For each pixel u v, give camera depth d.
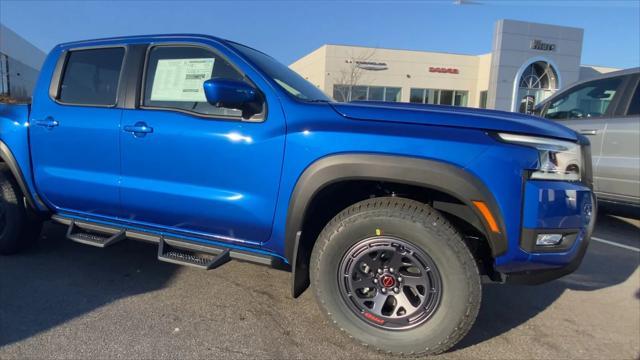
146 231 3.28
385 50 31.48
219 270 3.80
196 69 3.05
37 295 3.24
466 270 2.38
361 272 2.63
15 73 29.80
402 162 2.41
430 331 2.47
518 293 3.61
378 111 2.58
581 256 2.61
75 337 2.68
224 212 2.86
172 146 2.96
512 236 2.37
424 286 2.49
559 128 2.66
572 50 29.66
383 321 2.59
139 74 3.19
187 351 2.58
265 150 2.71
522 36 28.84
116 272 3.71
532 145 2.41
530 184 2.35
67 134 3.36
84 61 3.46
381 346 2.57
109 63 3.36
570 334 2.95
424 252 2.45
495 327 3.02
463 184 2.35
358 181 2.71
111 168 3.21
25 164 3.59
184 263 2.97
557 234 2.42
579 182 2.61
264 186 2.73
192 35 3.13
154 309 3.07
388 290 2.59
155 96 3.13
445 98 32.78
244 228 2.87
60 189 3.45
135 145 3.09
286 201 2.68
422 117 2.51
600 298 3.55
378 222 2.50
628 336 2.93
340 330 2.67
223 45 3.02
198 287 3.46
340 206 2.90
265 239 2.85
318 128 2.59
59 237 4.53
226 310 3.10
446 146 2.39
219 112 2.90
